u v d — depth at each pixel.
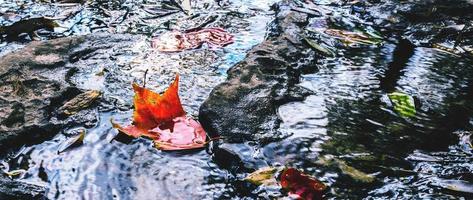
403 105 0.93
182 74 1.00
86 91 0.94
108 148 0.85
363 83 0.99
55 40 1.06
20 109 0.89
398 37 1.13
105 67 1.01
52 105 0.91
